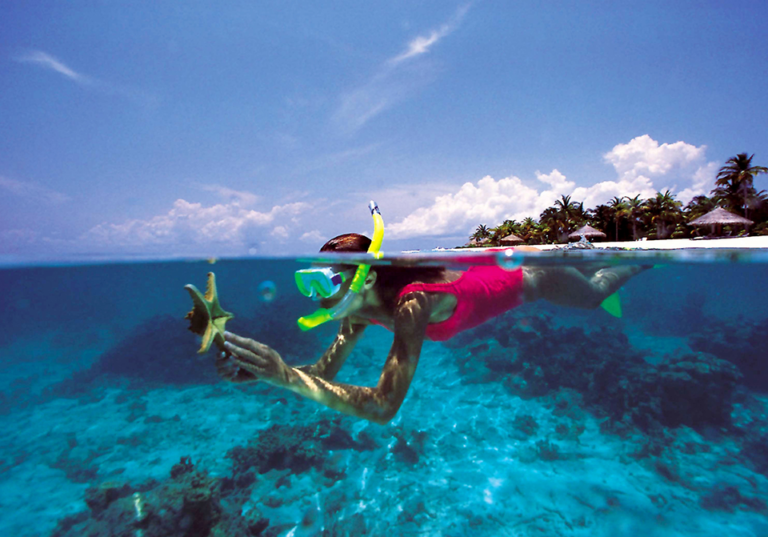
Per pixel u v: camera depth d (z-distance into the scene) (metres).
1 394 15.94
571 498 6.90
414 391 12.31
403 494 7.20
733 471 7.70
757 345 14.32
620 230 64.00
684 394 9.70
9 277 16.83
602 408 10.39
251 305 34.84
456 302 2.06
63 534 7.01
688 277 14.88
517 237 57.06
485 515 6.54
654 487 7.18
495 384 12.41
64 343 28.56
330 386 1.48
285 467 8.26
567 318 25.59
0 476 9.48
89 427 11.85
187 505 6.27
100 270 15.41
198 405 12.74
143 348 18.31
